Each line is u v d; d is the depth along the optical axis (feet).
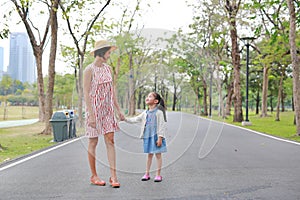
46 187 15.67
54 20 47.01
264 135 42.50
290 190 15.02
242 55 115.75
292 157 24.38
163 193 14.51
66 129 37.65
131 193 14.51
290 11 41.91
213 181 16.69
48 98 47.47
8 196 14.28
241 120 76.48
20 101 172.76
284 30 48.67
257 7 44.21
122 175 17.76
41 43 69.31
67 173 18.79
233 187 15.53
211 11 77.51
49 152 27.50
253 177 17.60
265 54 70.54
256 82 145.18
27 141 38.52
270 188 15.38
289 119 92.27
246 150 28.04
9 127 63.05
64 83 129.49
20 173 19.06
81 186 15.78
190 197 13.92
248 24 69.46
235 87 77.30
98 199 13.65
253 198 13.80
